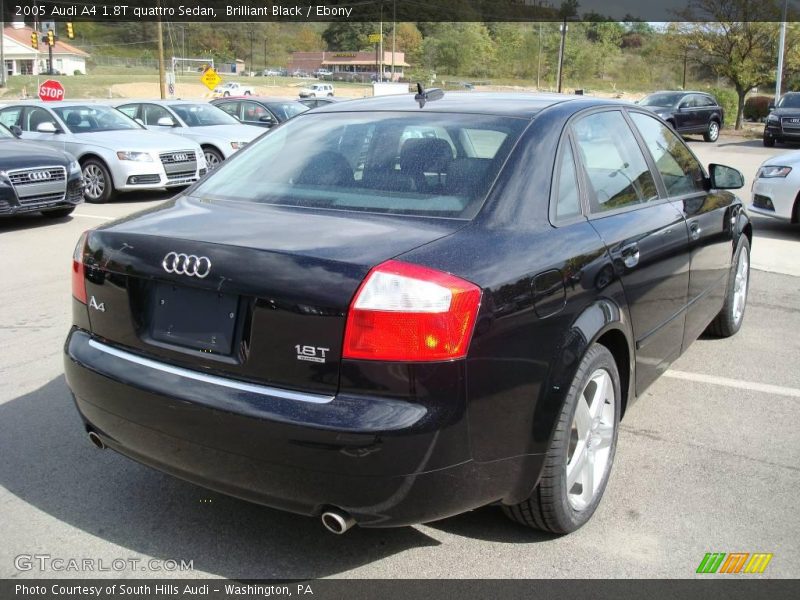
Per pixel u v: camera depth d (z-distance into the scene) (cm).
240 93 6594
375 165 319
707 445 387
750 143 2697
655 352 379
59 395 442
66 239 896
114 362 284
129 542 303
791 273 755
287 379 249
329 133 353
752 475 356
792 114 2431
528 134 316
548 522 294
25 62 10850
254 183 335
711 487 345
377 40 8775
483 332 248
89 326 302
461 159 308
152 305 279
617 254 320
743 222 526
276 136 371
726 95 3888
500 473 265
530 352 266
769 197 911
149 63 12600
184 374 266
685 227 397
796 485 347
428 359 238
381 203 297
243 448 250
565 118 337
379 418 236
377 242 260
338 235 267
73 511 323
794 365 501
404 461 238
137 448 284
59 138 1241
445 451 244
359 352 238
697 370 491
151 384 269
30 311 609
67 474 354
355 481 240
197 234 276
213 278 258
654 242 356
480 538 304
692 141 2803
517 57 10694
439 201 291
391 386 239
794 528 313
